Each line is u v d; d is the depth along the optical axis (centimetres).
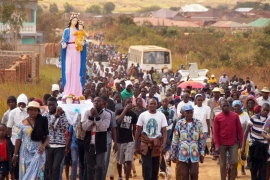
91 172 1533
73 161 1627
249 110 2050
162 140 1555
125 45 10738
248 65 6044
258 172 1648
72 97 1925
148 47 6000
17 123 1512
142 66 5756
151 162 1551
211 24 15962
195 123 1502
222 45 7581
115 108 2067
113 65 5938
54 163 1541
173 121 1802
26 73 4175
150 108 1555
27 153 1415
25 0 5225
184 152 1494
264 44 6906
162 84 3328
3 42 5597
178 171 1605
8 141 1527
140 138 1583
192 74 4381
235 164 1650
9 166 1532
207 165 2102
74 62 1964
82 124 1513
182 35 9712
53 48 7881
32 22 7212
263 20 13350
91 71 4853
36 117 1423
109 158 1636
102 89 2253
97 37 12519
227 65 6338
